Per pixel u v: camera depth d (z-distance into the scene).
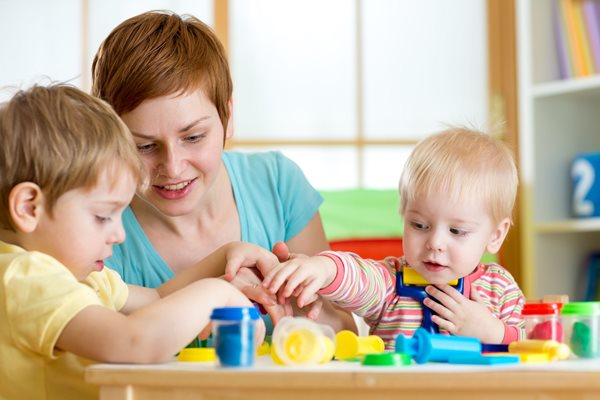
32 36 3.68
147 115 1.54
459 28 3.87
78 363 1.34
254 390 1.03
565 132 3.49
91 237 1.34
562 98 3.48
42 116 1.33
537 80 3.42
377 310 1.64
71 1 3.70
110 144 1.34
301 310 1.62
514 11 3.85
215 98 1.64
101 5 3.71
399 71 3.85
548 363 1.12
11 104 1.37
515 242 3.62
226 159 1.97
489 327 1.57
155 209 1.85
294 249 1.98
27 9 3.68
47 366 1.30
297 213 1.97
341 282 1.54
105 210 1.35
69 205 1.32
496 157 1.66
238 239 1.90
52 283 1.24
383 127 3.85
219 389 1.04
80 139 1.32
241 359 1.09
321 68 3.82
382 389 1.00
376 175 3.84
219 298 1.27
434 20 3.87
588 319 1.23
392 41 3.86
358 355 1.30
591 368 0.99
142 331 1.18
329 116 3.82
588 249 3.55
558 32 3.41
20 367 1.28
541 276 3.39
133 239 1.84
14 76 3.68
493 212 1.63
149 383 1.05
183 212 1.64
